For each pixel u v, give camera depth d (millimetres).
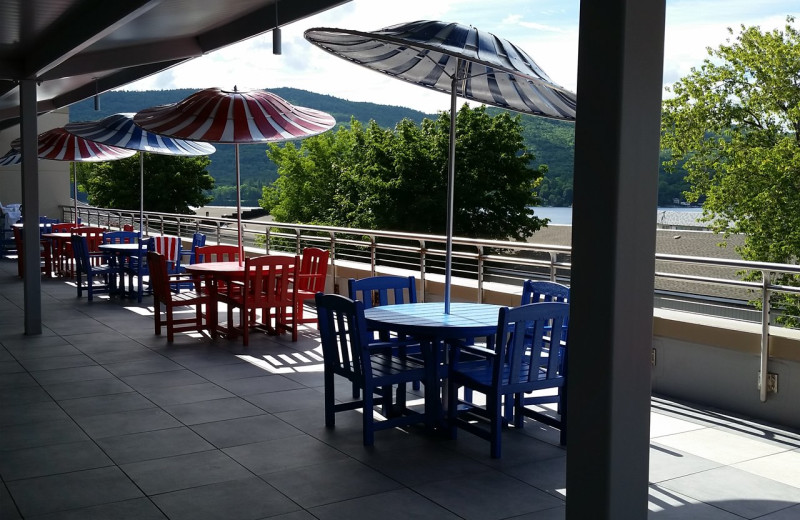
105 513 3721
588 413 2688
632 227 2578
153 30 8617
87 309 10633
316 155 45969
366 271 10281
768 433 5078
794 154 21188
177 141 10836
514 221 29516
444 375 5141
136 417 5398
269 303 8289
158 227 24234
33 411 5555
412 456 4594
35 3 6578
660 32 2557
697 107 24281
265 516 3686
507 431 5168
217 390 6164
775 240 21359
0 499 3893
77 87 14781
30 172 8734
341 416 5461
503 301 7891
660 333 6031
